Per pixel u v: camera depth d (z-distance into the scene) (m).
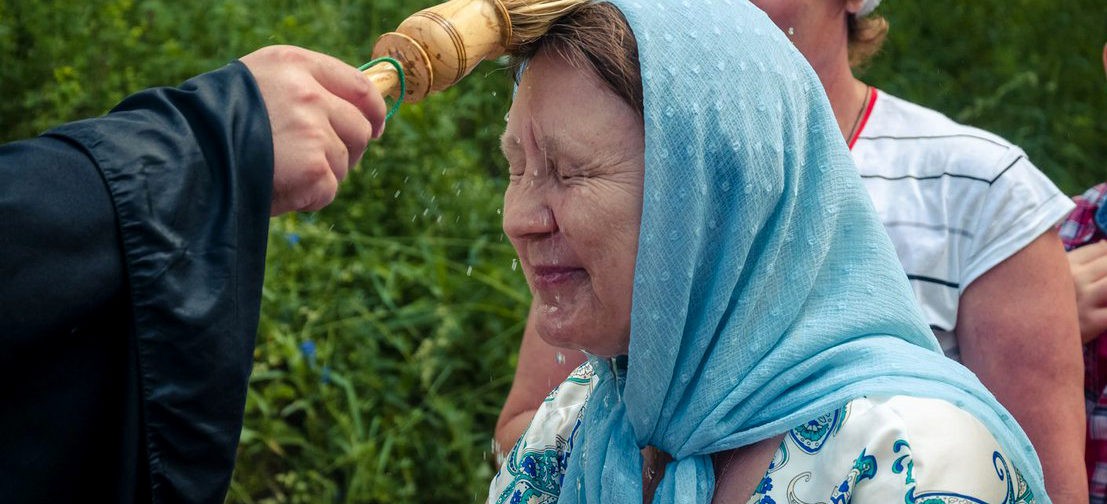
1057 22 7.21
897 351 1.60
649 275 1.57
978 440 1.53
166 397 1.36
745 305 1.62
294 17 5.26
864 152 2.50
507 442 2.48
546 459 1.92
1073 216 2.90
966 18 7.07
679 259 1.57
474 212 4.84
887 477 1.49
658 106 1.54
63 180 1.33
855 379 1.57
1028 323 2.33
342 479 4.15
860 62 2.89
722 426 1.61
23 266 1.29
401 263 4.62
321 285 4.38
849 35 2.73
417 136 4.89
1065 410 2.31
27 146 1.35
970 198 2.38
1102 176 6.38
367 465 4.07
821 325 1.62
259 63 1.49
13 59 4.80
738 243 1.58
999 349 2.34
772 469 1.58
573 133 1.59
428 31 1.54
